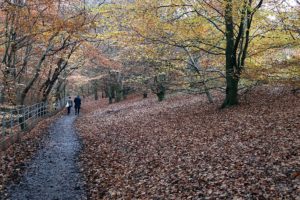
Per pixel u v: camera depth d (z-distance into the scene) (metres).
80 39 22.27
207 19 18.53
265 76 18.00
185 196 8.92
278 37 18.50
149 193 9.62
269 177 8.90
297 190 7.79
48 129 24.19
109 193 10.04
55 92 45.88
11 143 16.80
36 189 10.51
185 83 22.69
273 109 17.31
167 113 24.64
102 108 45.06
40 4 18.52
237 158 10.98
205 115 19.78
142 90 43.03
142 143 16.14
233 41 19.58
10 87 20.80
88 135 20.78
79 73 50.41
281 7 17.44
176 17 18.56
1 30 21.48
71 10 21.03
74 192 10.27
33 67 32.47
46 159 14.29
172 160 12.34
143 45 20.00
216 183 9.28
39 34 20.56
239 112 18.25
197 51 20.52
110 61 35.56
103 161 13.77
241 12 17.44
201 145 13.62
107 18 18.03
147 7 17.64
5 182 11.06
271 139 12.27
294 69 17.14
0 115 17.41
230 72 19.81
